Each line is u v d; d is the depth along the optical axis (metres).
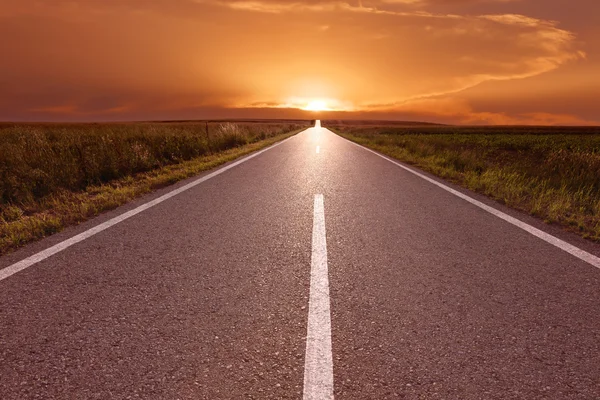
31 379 1.88
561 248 3.90
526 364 2.01
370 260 3.52
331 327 2.35
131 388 1.81
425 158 13.48
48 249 3.77
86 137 13.37
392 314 2.52
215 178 8.43
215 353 2.08
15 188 6.50
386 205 5.88
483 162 12.32
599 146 24.25
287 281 3.04
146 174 9.00
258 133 28.55
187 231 4.41
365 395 1.76
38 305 2.63
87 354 2.08
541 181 8.44
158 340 2.21
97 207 5.51
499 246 3.95
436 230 4.52
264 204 5.88
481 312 2.55
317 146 19.20
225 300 2.71
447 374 1.92
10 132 19.53
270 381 1.86
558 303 2.70
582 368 1.98
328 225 4.70
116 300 2.70
